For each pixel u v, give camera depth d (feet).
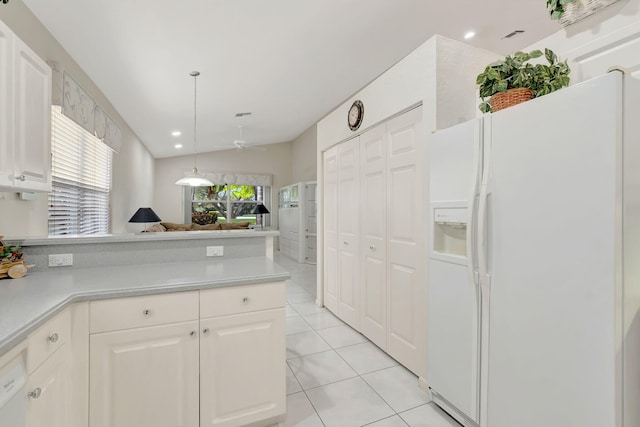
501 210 4.48
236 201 28.30
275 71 12.23
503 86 4.83
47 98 5.75
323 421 5.54
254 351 5.05
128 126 16.03
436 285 5.76
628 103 3.34
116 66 9.76
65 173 9.45
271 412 5.19
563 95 3.73
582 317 3.53
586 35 4.92
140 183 19.25
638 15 4.27
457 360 5.26
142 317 4.38
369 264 8.84
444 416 5.68
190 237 6.42
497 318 4.53
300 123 22.86
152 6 7.17
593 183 3.44
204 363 4.73
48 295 3.96
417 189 6.88
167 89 12.26
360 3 8.41
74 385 4.08
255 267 5.84
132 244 6.03
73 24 7.42
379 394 6.37
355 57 11.80
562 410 3.72
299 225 23.89
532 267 4.06
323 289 12.18
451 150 5.45
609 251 3.30
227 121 18.60
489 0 8.66
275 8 8.07
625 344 3.32
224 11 7.80
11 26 6.09
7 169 4.58
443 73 6.26
